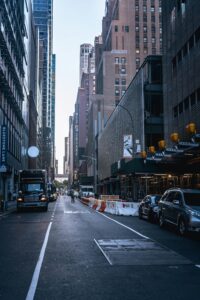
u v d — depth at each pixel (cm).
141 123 5316
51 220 2416
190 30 3284
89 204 4803
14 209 3869
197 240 1462
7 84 5181
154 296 706
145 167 3247
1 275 887
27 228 1936
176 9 3681
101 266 973
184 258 1076
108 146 9112
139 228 1900
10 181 6191
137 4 13612
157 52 13512
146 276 863
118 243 1365
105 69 13312
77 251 1198
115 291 741
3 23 5203
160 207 1933
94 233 1673
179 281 818
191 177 3475
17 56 6706
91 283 803
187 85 3356
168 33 3925
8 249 1266
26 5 8775
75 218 2580
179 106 3581
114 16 14488
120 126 7125
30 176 3456
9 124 5975
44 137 16312
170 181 4112
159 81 5359
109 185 9362
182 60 3497
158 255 1123
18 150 7325
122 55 13362
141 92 5356
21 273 906
